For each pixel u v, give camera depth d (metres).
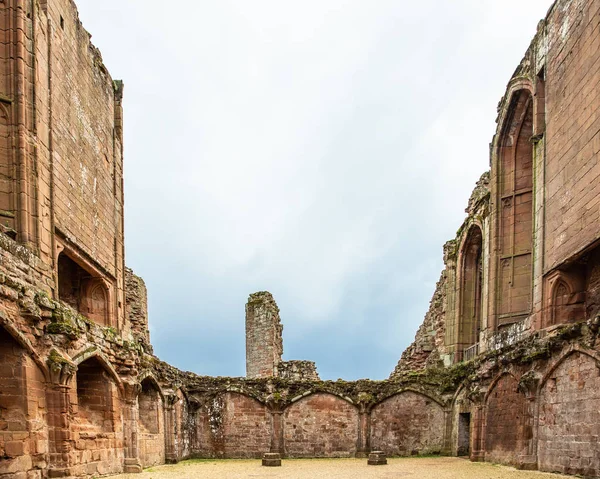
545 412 17.50
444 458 25.28
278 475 18.58
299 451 27.62
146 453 21.19
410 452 27.62
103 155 19.89
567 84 17.69
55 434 13.16
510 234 23.78
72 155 16.70
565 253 17.30
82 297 19.00
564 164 17.64
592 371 14.82
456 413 27.16
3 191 13.37
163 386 23.72
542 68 20.11
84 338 15.18
